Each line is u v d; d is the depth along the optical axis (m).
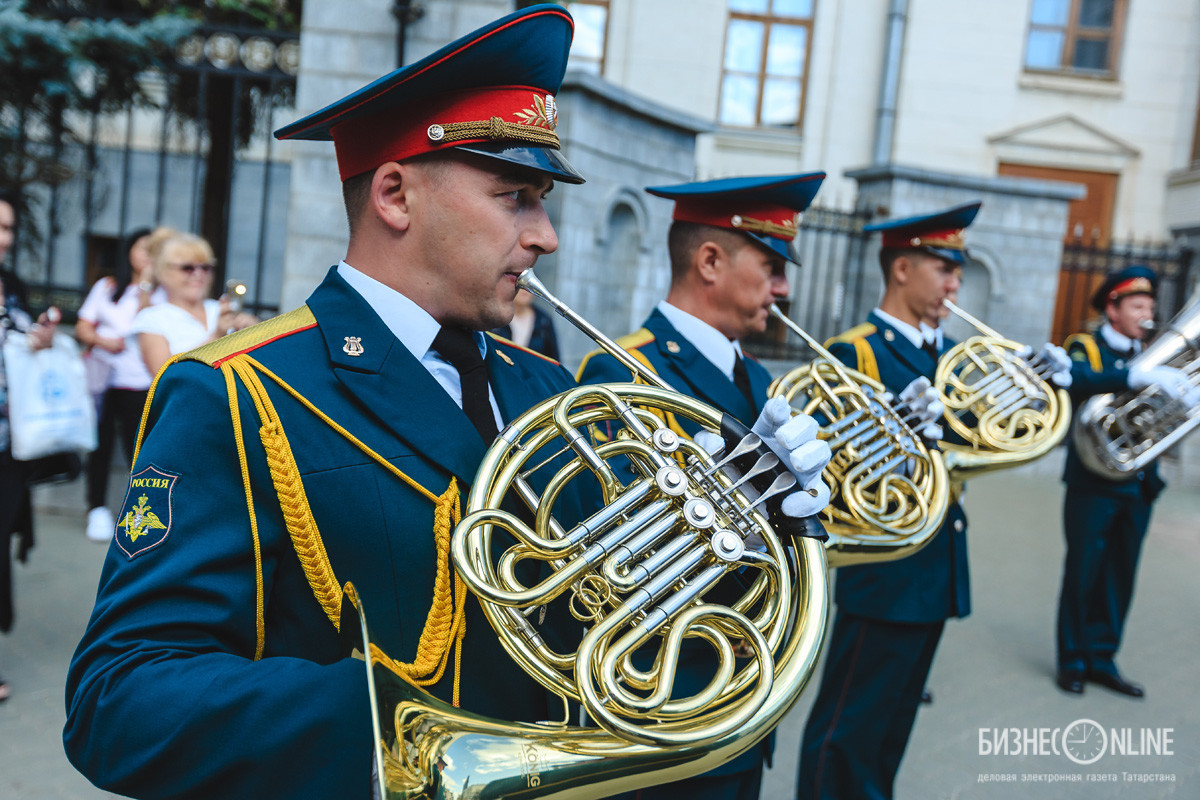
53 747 2.79
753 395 2.22
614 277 6.19
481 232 1.08
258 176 10.98
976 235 8.84
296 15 6.63
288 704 0.86
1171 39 11.85
